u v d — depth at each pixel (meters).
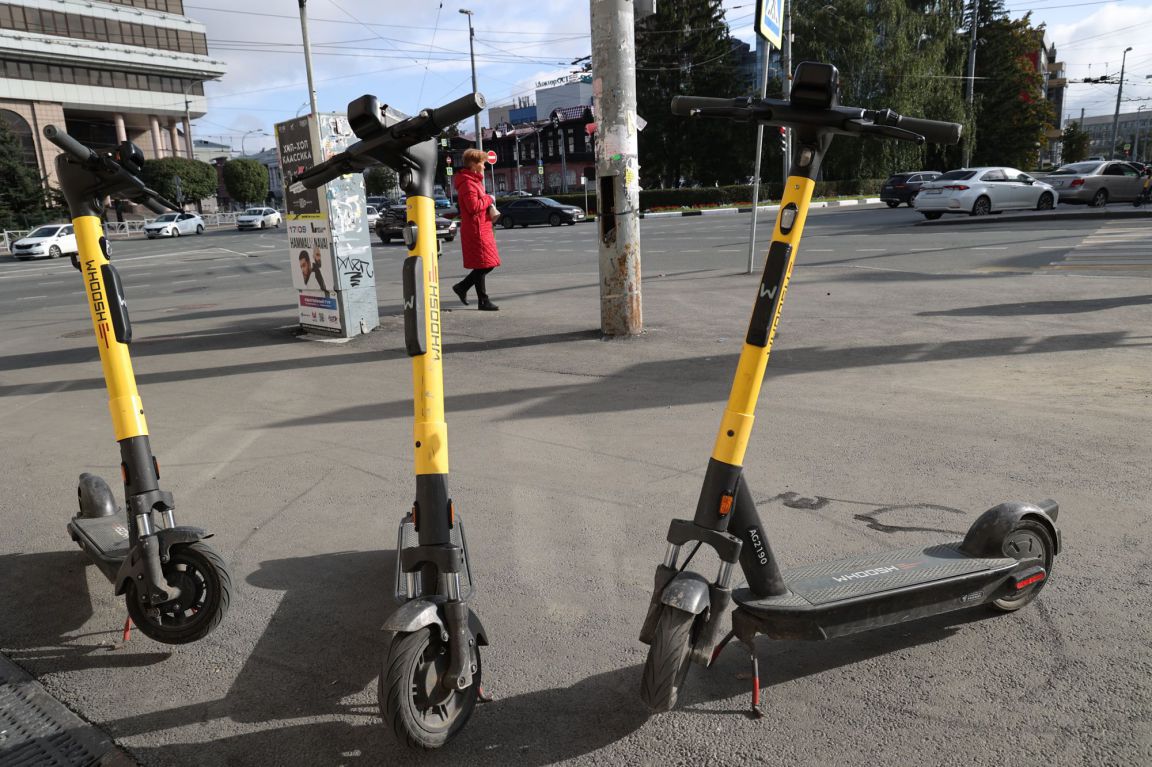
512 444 5.29
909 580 2.76
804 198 2.22
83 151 2.71
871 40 41.28
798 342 7.78
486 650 2.98
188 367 8.13
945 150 50.16
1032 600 3.12
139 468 2.85
